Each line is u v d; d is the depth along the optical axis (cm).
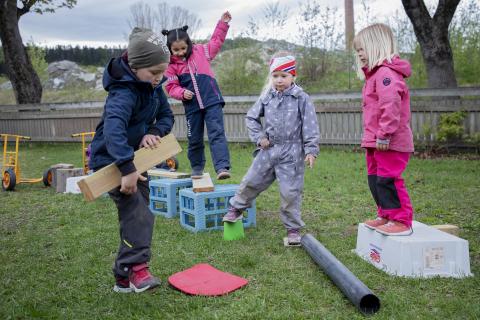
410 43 1391
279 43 1620
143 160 301
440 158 959
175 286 318
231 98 1284
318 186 695
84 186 279
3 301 307
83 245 430
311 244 373
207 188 465
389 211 345
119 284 315
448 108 1019
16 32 1628
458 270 327
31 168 1030
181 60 525
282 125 412
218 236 444
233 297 301
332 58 1591
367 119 357
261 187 425
